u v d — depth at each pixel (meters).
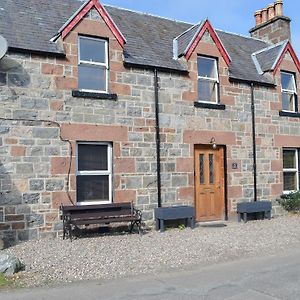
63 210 10.48
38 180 10.38
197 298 6.15
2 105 10.09
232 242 10.15
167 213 11.76
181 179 12.68
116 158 11.55
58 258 8.45
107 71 11.70
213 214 13.55
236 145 13.95
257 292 6.40
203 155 13.44
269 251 9.39
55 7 12.57
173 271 7.77
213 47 13.70
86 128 11.12
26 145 10.29
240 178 13.97
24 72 10.41
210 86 13.78
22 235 10.09
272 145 14.88
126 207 11.41
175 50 13.70
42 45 10.83
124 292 6.48
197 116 13.13
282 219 13.91
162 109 12.45
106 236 10.80
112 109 11.57
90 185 11.34
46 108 10.61
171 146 12.54
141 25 14.45
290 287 6.62
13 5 11.77
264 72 15.38
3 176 9.96
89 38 11.51
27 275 7.37
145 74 12.23
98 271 7.68
